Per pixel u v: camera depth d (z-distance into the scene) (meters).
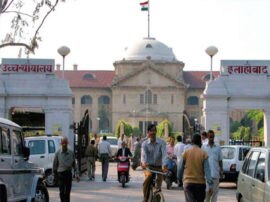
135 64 141.88
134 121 137.50
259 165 14.16
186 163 14.02
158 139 16.48
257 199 13.72
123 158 26.78
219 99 33.53
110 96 143.12
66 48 35.12
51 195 22.84
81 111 143.38
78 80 144.50
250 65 33.78
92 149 30.89
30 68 34.12
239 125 138.12
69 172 18.50
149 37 150.62
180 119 138.12
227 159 26.27
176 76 139.62
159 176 16.33
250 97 33.56
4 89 33.81
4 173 13.94
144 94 138.50
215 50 34.62
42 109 34.81
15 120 35.75
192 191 13.88
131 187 26.67
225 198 22.22
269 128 33.69
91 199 21.47
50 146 26.44
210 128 33.56
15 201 14.67
